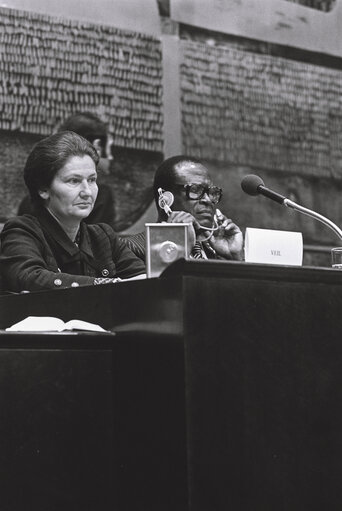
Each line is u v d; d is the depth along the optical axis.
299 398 4.95
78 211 6.95
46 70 10.18
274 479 4.83
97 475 5.07
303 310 5.02
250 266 4.84
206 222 8.23
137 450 4.95
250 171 11.73
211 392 4.70
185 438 4.62
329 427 5.04
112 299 5.21
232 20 11.71
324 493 4.98
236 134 11.64
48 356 4.98
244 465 4.76
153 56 10.99
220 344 4.76
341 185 12.52
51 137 7.07
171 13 11.18
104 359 5.15
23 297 5.89
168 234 5.27
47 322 5.21
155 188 8.45
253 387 4.82
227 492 4.70
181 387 4.66
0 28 9.91
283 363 4.93
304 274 5.01
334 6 12.70
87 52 10.48
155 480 4.81
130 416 5.01
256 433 4.80
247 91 11.79
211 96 11.47
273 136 11.97
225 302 4.79
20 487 4.84
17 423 4.87
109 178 10.52
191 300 4.70
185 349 4.66
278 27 12.12
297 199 12.10
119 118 10.69
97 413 5.11
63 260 6.93
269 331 4.90
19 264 6.64
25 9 10.08
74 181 6.96
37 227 6.93
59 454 4.96
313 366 5.02
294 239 6.37
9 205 9.81
